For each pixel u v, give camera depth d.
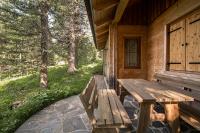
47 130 5.22
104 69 16.08
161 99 3.11
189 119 3.36
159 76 5.91
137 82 5.34
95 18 5.80
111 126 2.86
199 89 3.81
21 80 18.50
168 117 3.24
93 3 4.25
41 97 8.41
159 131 4.42
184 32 4.95
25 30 14.07
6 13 14.27
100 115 3.17
